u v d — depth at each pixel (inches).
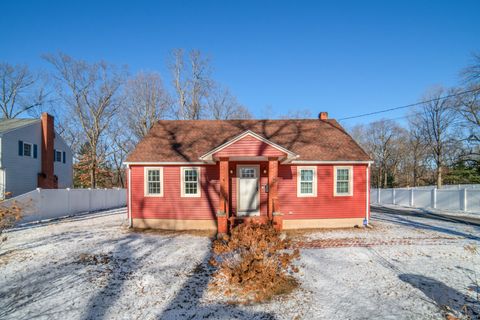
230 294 241.8
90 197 866.1
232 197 548.4
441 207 852.6
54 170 1027.3
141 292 248.5
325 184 546.3
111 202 1013.2
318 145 589.9
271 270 253.6
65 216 737.0
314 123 686.5
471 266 309.1
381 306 218.5
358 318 201.0
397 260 331.3
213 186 544.7
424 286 255.8
